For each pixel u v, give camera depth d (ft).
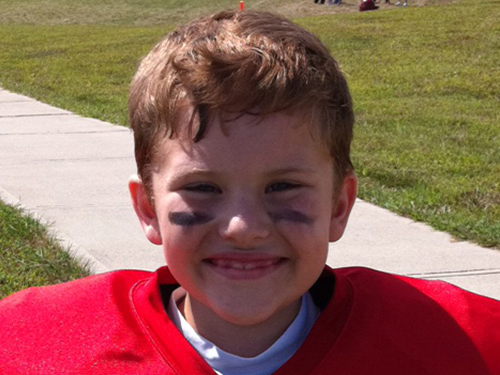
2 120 31.12
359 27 59.31
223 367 6.38
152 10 107.55
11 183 21.16
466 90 38.19
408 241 16.76
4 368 6.57
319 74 5.77
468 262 15.64
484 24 56.54
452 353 6.85
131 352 6.49
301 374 6.30
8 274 14.24
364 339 6.56
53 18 102.47
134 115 6.15
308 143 5.69
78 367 6.43
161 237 6.26
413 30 56.34
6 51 58.59
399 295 7.23
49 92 39.65
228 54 5.60
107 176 21.94
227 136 5.52
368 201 19.54
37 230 16.79
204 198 5.74
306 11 102.58
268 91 5.47
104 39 65.21
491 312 7.39
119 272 7.66
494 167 23.07
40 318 6.97
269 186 5.70
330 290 6.97
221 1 112.47
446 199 19.53
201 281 5.90
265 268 5.81
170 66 5.74
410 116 31.76
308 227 5.76
